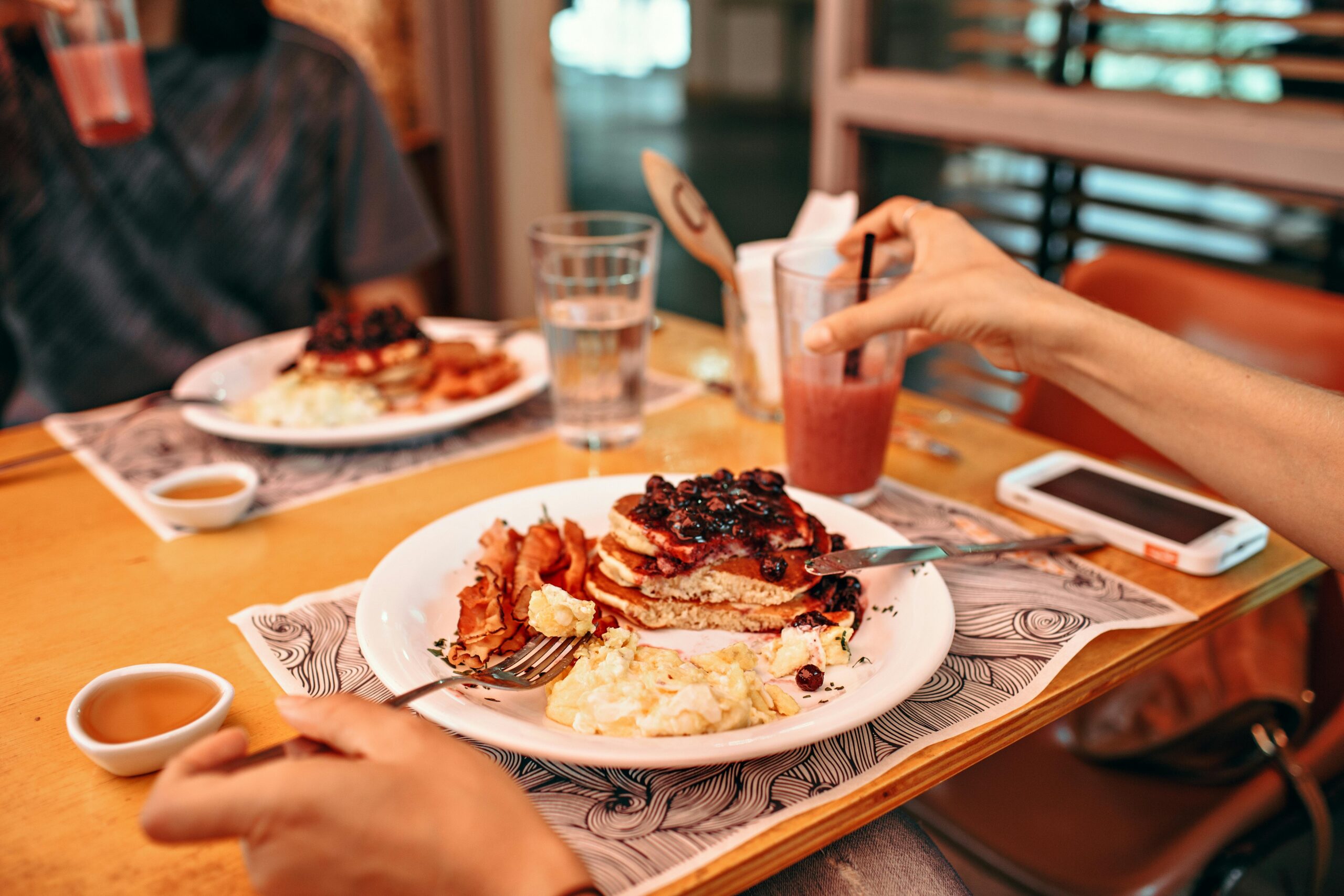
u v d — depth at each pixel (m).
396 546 0.62
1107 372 0.61
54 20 0.81
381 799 0.40
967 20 1.34
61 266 1.11
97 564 0.64
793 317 0.67
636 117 5.23
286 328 1.26
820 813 0.46
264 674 0.54
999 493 0.71
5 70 1.05
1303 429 0.56
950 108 1.36
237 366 0.88
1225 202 1.21
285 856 0.40
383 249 1.27
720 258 0.78
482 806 0.41
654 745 0.45
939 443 0.79
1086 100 1.22
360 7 1.93
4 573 0.63
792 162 4.14
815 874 0.54
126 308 1.15
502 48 2.11
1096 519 0.66
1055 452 0.78
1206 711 0.76
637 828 0.45
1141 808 0.73
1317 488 0.56
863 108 1.49
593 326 0.75
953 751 0.49
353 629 0.57
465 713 0.47
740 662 0.54
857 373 0.66
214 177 1.18
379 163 1.26
